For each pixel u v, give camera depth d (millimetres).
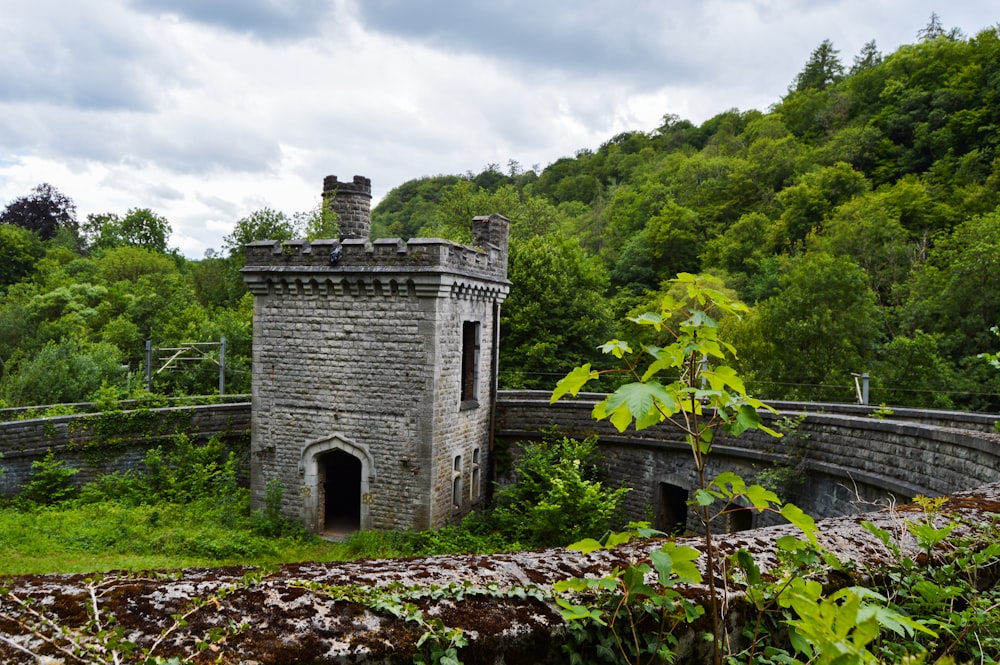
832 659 1883
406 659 2434
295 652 2289
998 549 3443
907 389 27359
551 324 35312
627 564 3258
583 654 2764
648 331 35219
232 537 16734
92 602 2383
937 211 45750
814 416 14867
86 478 20359
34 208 76938
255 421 18875
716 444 17500
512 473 21469
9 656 2088
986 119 53188
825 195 55469
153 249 77312
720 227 60781
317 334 18281
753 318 31500
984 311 30344
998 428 9633
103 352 34938
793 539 2830
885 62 70938
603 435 20312
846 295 30203
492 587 2871
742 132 85125
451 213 50969
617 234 69312
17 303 47656
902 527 3943
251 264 18531
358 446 18062
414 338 17516
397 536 17328
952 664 2277
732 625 3029
